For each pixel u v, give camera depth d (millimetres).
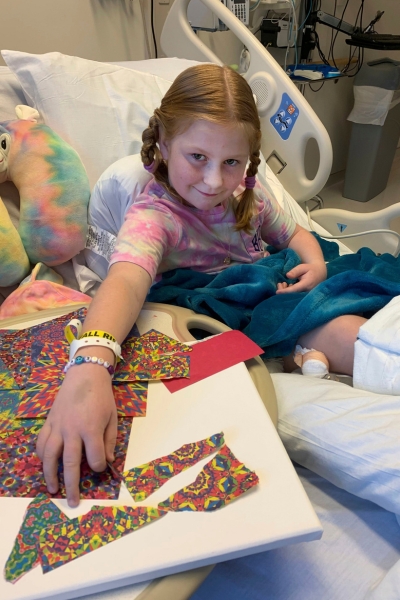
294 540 423
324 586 576
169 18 1568
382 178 3084
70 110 1095
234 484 462
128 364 638
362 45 2492
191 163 777
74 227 1006
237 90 775
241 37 1482
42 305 904
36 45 1575
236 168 798
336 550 611
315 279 973
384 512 657
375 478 587
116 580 387
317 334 853
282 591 573
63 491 468
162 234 839
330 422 647
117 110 1141
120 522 431
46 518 437
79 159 1053
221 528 425
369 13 3115
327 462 640
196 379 615
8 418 551
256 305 911
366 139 2811
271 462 492
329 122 2959
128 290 688
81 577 386
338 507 667
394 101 2725
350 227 1525
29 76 1086
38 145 987
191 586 404
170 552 405
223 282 932
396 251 1455
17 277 975
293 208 1467
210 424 543
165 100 815
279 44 2305
